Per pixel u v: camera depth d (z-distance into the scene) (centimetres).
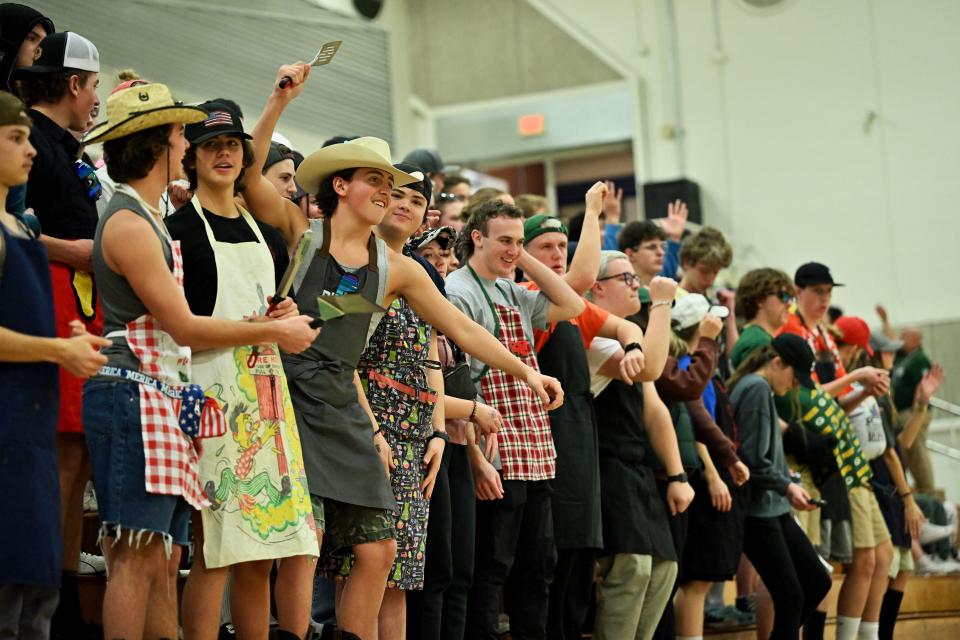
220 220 534
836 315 1424
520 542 731
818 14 1992
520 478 711
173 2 1515
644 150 2088
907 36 1938
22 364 451
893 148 1934
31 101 589
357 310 504
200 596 507
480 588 702
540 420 734
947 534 1289
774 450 943
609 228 1096
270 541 509
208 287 517
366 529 570
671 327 933
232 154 537
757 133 2019
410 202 658
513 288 755
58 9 1338
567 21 2159
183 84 1515
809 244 1972
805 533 961
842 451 1002
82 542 679
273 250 564
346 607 573
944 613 1212
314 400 562
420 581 625
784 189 1992
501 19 2205
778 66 2012
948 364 1866
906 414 1404
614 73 2128
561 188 2211
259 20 1677
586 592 788
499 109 2198
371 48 1923
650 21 2106
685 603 905
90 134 501
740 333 1146
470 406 678
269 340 493
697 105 2059
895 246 1922
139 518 471
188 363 501
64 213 579
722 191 2030
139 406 479
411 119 2233
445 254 756
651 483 827
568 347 772
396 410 618
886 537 1066
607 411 818
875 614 1070
